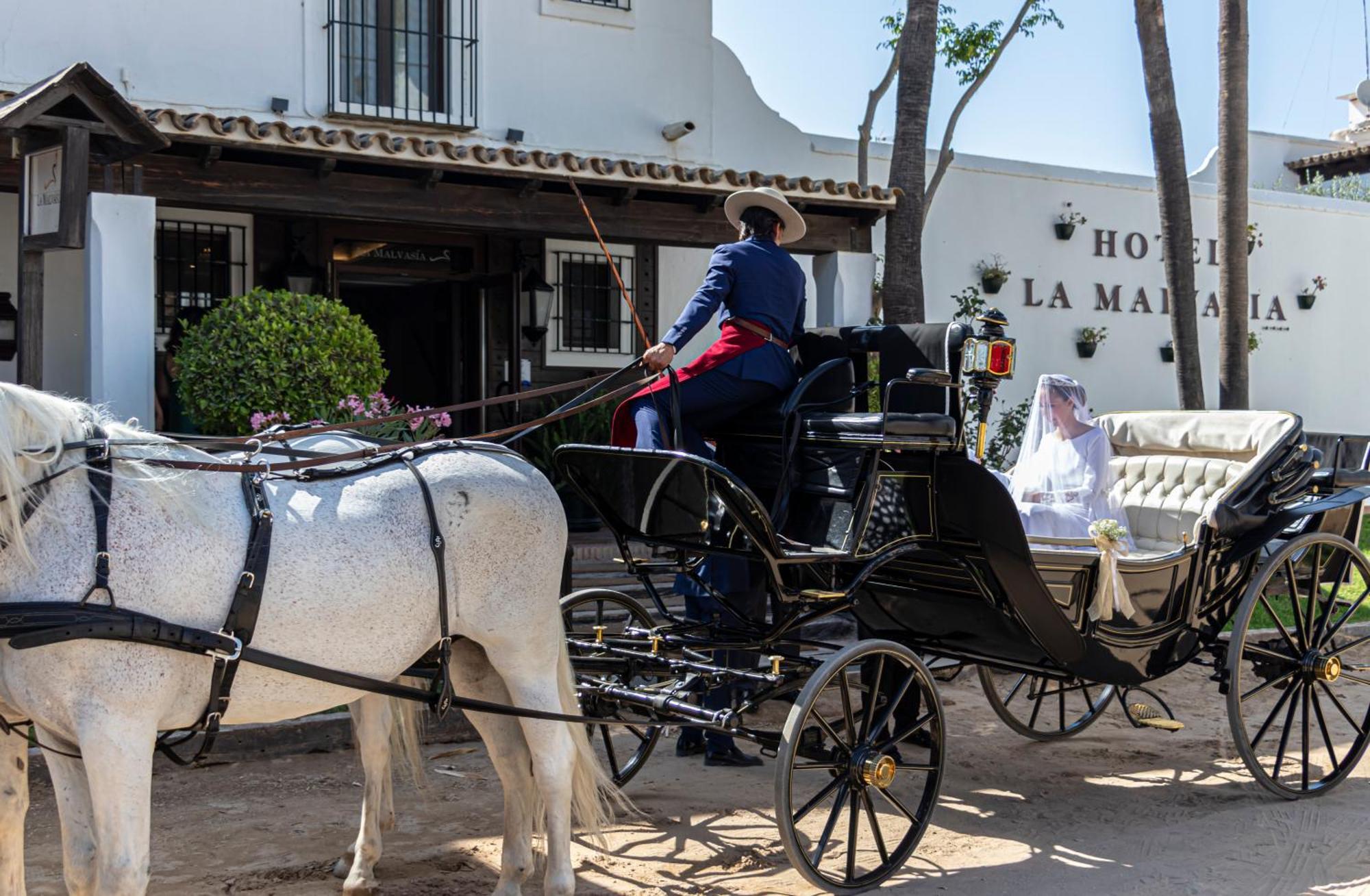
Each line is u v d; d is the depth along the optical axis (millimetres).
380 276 12602
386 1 12375
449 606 4285
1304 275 18172
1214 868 5094
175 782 6082
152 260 8508
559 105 13227
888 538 5395
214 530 3760
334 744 6672
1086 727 7418
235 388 8656
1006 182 15531
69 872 3689
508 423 12820
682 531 5500
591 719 4660
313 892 4730
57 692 3486
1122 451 7832
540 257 13125
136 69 11219
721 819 5766
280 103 11805
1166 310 16812
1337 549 6754
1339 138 23969
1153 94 13516
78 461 3666
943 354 5309
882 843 4992
